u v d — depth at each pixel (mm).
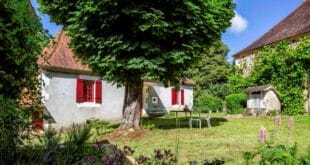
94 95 19359
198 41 12852
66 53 18203
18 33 5055
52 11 12703
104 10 11109
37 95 5820
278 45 23391
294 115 21406
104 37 11875
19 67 5234
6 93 5129
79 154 4723
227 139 11164
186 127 14930
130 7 10945
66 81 17594
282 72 22750
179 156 8195
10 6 4906
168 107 26016
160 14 11094
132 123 13094
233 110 24500
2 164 4414
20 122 4953
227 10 13125
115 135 12195
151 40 11797
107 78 12742
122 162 4246
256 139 11109
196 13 11672
